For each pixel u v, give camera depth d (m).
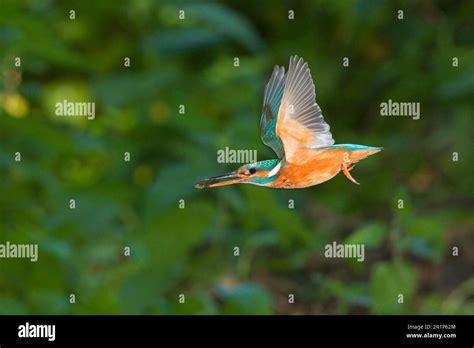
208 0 12.87
